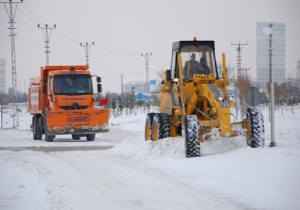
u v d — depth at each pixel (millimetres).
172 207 10164
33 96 33031
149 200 10914
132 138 31016
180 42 19406
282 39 19062
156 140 20094
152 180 13281
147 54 91625
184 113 18078
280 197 10547
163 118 19672
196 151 16703
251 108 17625
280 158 15023
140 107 101500
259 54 19000
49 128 28859
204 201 10547
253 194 10992
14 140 31375
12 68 57562
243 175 13039
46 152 21562
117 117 69750
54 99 29859
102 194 11742
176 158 16844
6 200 11367
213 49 19500
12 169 16234
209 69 19391
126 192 11875
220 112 16875
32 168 16375
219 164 14961
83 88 30391
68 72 30375
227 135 16797
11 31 57656
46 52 69812
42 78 31438
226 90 18297
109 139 31344
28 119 71000
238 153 16578
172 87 19672
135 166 16078
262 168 13719
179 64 18688
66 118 29094
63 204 10773
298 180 12031
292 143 20109
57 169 16078
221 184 12258
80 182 13469
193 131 16797
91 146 24719
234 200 10531
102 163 17188
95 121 29406
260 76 19031
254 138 17203
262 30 18953
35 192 12250
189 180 13008
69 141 29891
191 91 18609
